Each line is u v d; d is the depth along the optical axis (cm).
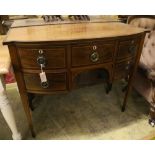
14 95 163
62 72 90
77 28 107
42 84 91
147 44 146
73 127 128
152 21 139
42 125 129
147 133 124
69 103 154
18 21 125
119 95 164
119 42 94
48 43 80
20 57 83
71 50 85
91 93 167
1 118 136
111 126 129
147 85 125
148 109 146
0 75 83
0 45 100
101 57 94
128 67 112
